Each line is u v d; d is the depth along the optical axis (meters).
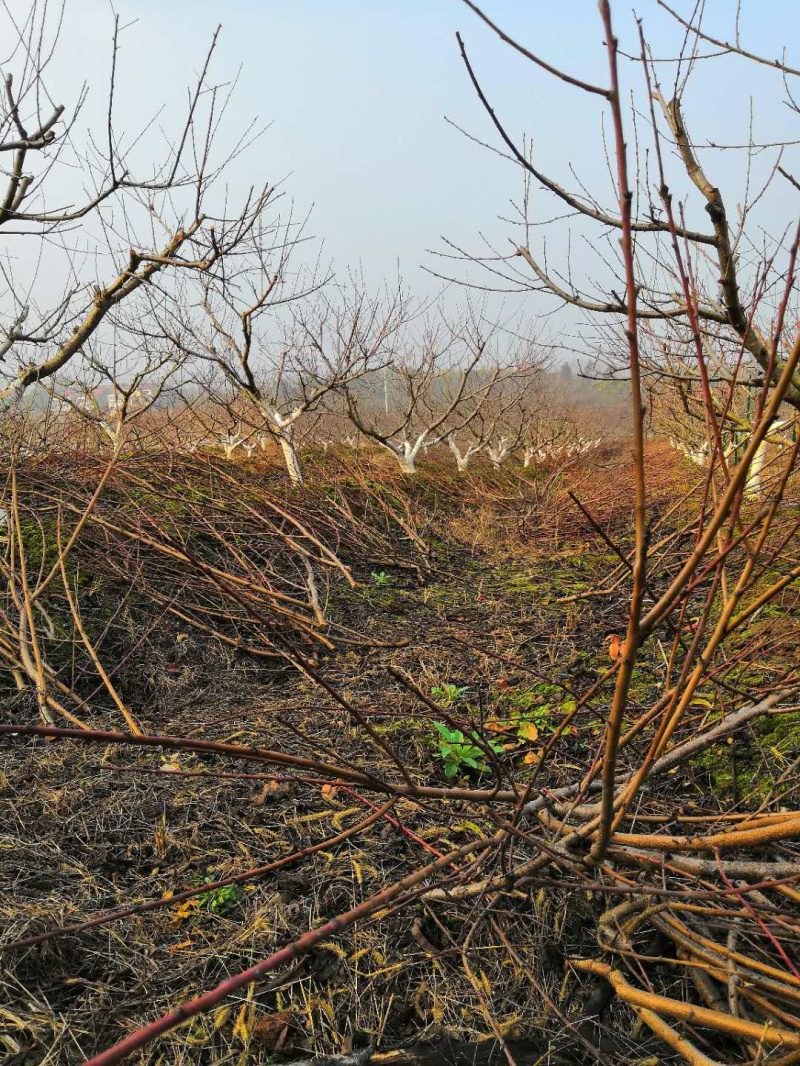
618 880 2.02
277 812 2.81
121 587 4.86
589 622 5.09
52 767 3.05
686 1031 1.86
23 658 3.66
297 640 4.77
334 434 14.62
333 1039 1.87
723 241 2.73
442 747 3.13
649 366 3.77
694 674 1.48
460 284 3.31
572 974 2.06
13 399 4.64
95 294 4.85
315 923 2.21
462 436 16.48
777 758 2.86
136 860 2.51
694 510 7.43
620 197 1.00
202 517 6.11
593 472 12.88
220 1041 1.84
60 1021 1.83
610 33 0.95
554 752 3.21
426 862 2.50
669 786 2.85
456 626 5.14
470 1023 1.92
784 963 2.03
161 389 7.11
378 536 7.34
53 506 5.45
